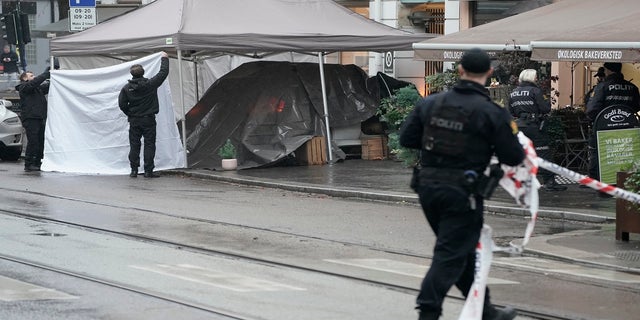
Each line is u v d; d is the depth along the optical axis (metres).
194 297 12.06
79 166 27.67
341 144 29.72
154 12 28.61
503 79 28.08
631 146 20.48
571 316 11.37
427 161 9.62
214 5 28.25
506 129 9.38
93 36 28.61
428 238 16.89
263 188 24.08
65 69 31.12
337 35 28.27
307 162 28.38
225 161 27.12
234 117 28.31
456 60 22.61
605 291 12.79
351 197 22.28
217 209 20.19
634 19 20.39
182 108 27.31
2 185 24.31
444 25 34.41
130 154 26.16
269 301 11.89
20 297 11.91
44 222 18.23
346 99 30.08
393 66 35.84
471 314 9.62
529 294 12.56
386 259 14.91
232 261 14.59
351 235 17.12
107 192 22.94
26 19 43.25
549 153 22.41
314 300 11.99
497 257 15.43
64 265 14.04
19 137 31.70
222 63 33.62
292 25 28.45
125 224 18.02
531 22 22.64
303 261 14.63
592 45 19.62
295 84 29.16
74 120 27.77
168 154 27.22
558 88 29.50
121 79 27.02
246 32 27.31
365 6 37.19
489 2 32.94
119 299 11.91
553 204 20.12
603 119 20.81
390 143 27.81
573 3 23.47
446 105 9.50
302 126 28.67
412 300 12.05
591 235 17.06
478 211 9.47
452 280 9.48
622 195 9.78
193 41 26.58
